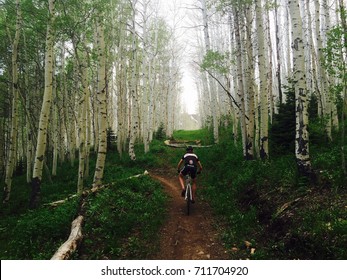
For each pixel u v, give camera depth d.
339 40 7.19
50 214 8.84
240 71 12.86
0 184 18.48
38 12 13.17
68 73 21.42
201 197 10.17
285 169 8.35
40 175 10.98
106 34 17.80
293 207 6.45
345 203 5.76
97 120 22.25
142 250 6.14
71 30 12.96
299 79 7.63
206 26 17.53
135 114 18.38
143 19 21.08
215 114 20.61
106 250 6.10
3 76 20.38
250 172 9.54
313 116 14.23
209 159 15.14
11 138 13.08
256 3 10.88
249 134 12.00
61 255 5.45
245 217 7.39
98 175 10.90
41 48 17.42
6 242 7.93
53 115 18.14
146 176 12.63
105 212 7.64
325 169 7.54
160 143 24.97
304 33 18.19
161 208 8.78
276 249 5.62
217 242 6.53
